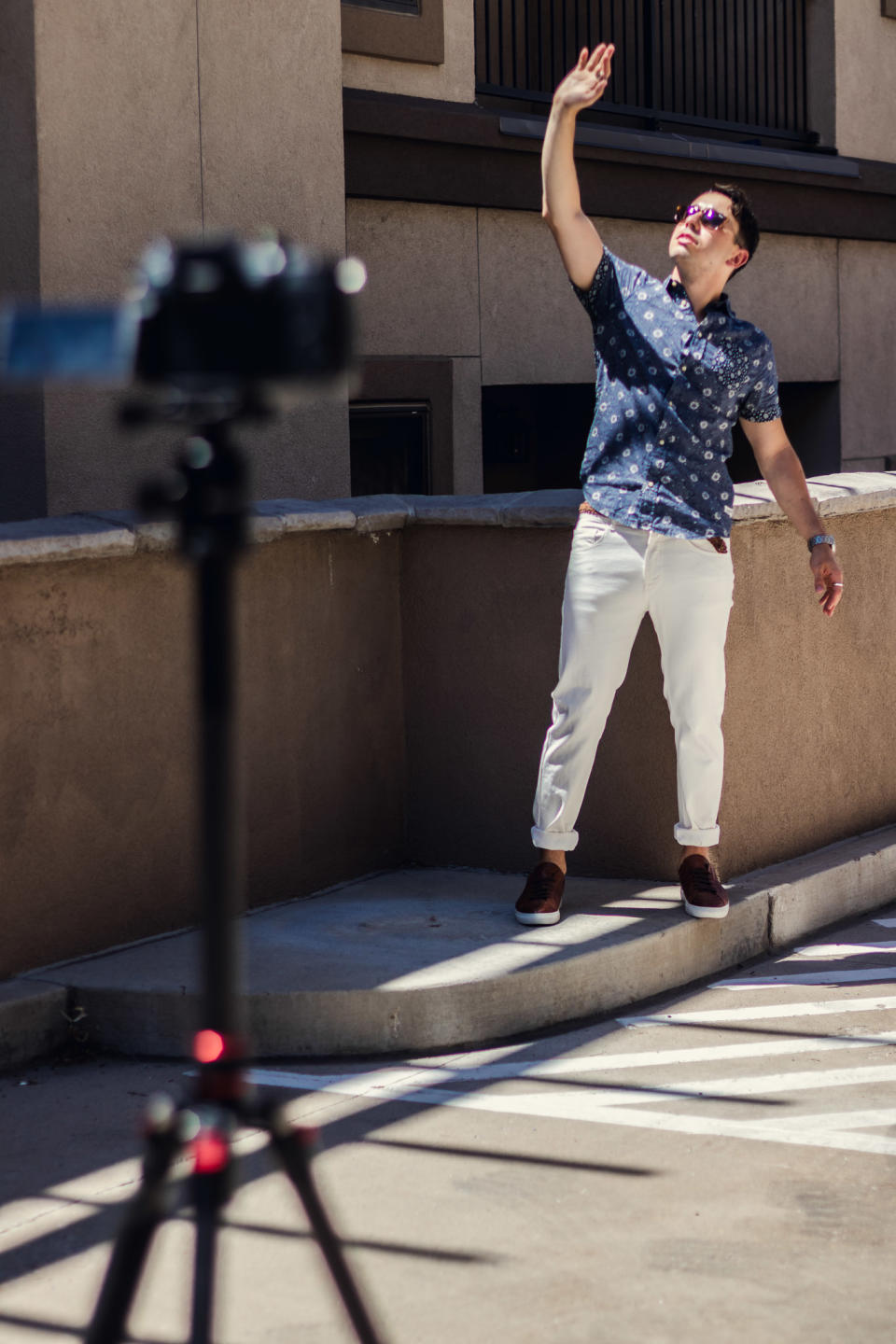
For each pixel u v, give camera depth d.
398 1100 3.94
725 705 5.36
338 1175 3.48
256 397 1.74
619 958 4.64
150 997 4.30
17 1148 3.67
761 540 5.50
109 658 4.64
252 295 1.68
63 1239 3.20
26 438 6.15
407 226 8.12
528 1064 4.19
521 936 4.76
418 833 5.71
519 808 5.51
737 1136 3.69
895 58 11.26
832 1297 2.94
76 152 6.15
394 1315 2.87
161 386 1.72
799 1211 3.30
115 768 4.68
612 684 4.75
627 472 4.64
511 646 5.46
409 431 8.28
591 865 5.39
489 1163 3.55
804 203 10.41
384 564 5.56
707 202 4.49
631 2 9.62
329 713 5.37
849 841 6.05
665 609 4.68
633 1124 3.77
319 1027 4.27
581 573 4.70
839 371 10.96
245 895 5.10
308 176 7.02
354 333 1.72
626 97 9.65
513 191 8.55
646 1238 3.18
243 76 6.72
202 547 1.77
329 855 5.40
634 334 4.62
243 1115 1.86
